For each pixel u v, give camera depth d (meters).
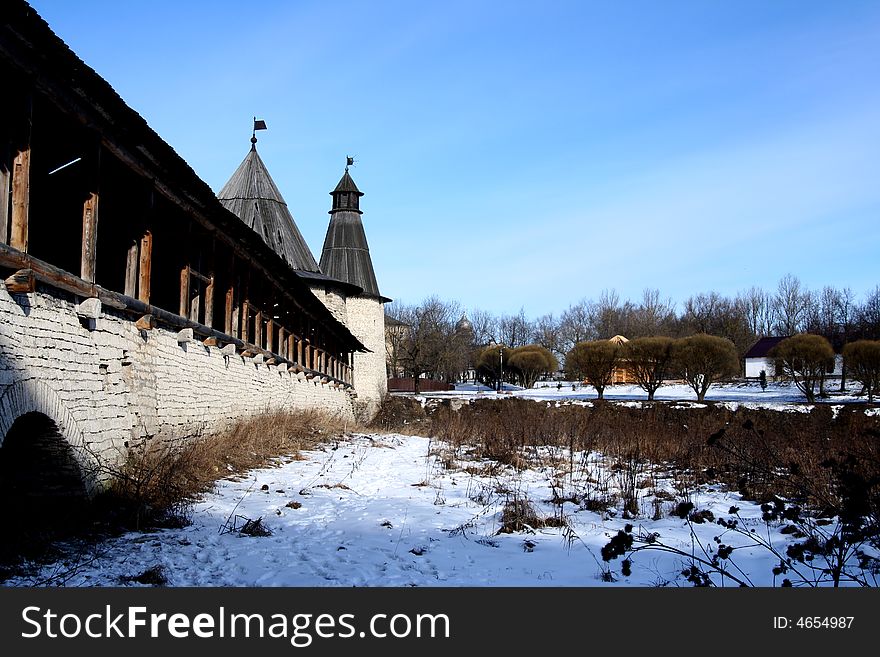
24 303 7.52
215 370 14.70
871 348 43.66
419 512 10.35
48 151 11.63
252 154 42.62
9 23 6.65
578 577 7.25
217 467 12.14
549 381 79.94
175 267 18.25
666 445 17.84
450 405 40.53
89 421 8.99
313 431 20.02
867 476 8.64
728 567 7.70
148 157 10.53
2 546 7.12
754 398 50.72
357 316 45.78
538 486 13.34
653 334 92.38
